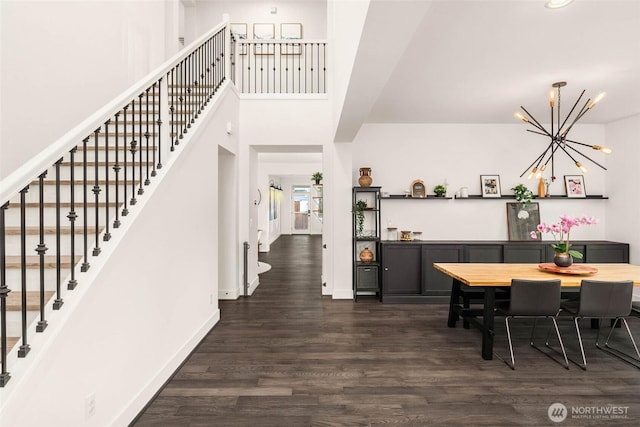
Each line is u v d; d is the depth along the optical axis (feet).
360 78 8.86
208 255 12.75
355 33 7.66
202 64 14.25
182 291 10.27
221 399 8.29
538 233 18.95
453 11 8.23
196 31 23.20
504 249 17.44
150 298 8.29
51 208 8.82
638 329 13.37
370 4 5.57
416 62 11.22
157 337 8.67
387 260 17.33
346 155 17.92
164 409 7.88
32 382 4.78
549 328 13.53
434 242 17.56
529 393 8.60
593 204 19.22
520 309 10.43
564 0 7.79
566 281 10.87
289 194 55.57
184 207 10.33
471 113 17.25
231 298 17.61
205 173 12.22
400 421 7.45
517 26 8.93
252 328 13.30
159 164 9.29
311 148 19.17
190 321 10.96
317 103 18.10
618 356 10.86
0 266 4.70
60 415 5.35
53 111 11.46
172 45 19.88
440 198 18.57
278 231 52.54
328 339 12.19
